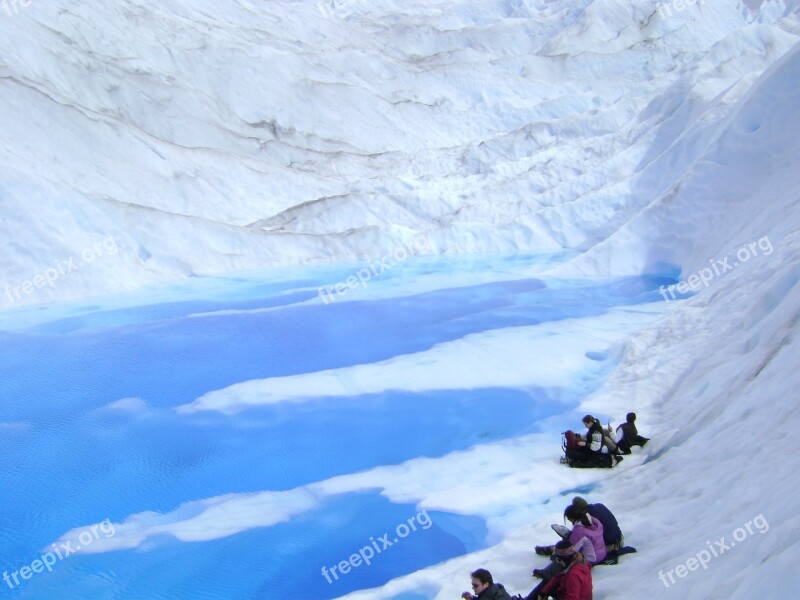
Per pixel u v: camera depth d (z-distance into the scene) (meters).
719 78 25.11
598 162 26.33
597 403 10.80
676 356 11.40
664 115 26.03
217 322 16.47
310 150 29.81
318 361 13.97
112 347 14.75
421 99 36.25
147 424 11.33
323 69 35.00
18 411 11.77
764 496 5.55
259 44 34.78
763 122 17.84
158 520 8.71
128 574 7.65
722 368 9.69
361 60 36.72
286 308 17.61
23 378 13.09
